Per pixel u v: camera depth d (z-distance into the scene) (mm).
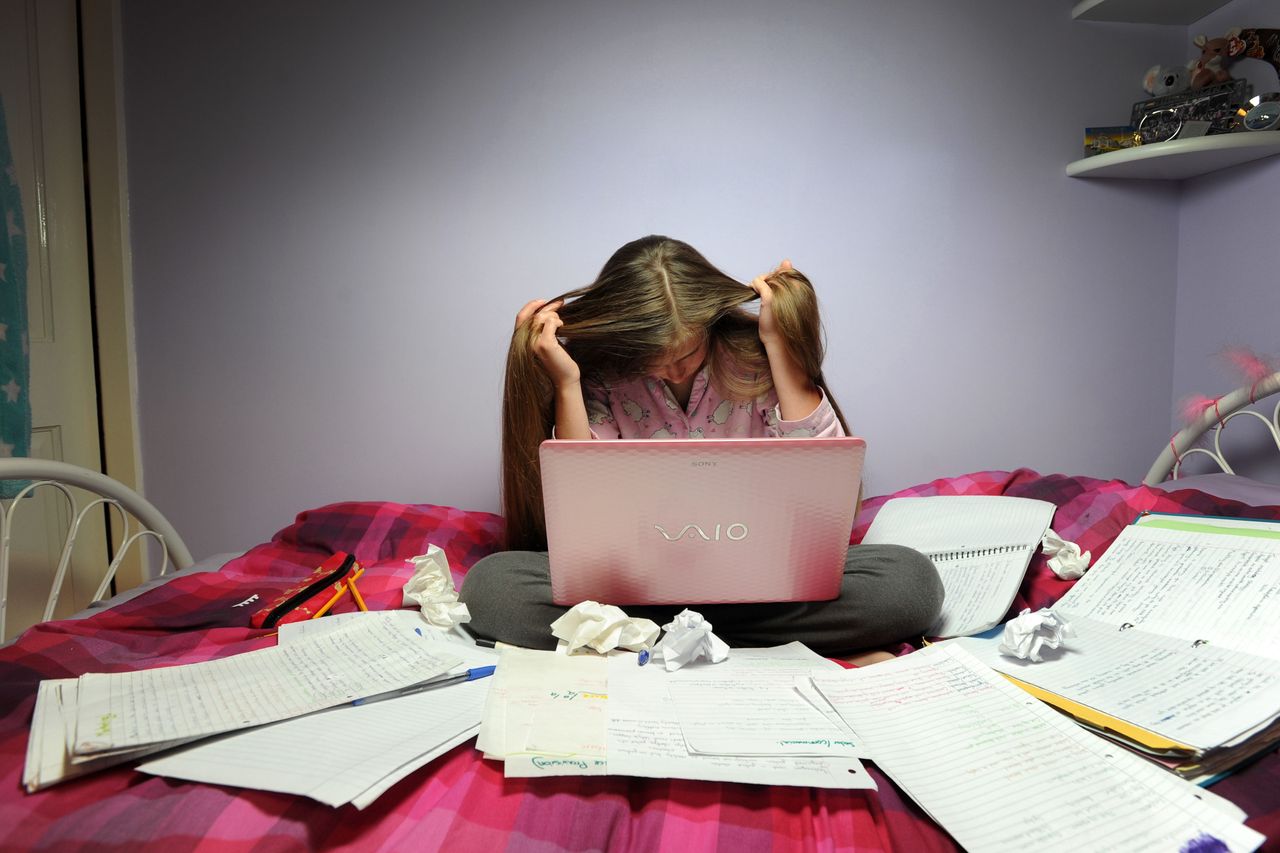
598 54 1786
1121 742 679
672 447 863
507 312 1833
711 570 952
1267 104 1482
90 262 1785
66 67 1725
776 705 794
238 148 1794
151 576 1888
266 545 1543
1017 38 1806
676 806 652
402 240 1817
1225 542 992
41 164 1673
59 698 778
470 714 774
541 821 621
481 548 1542
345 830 611
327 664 888
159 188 1799
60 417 1724
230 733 717
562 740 715
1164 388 1884
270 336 1833
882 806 639
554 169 1805
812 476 886
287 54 1778
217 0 1769
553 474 877
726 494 895
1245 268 1663
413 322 1836
